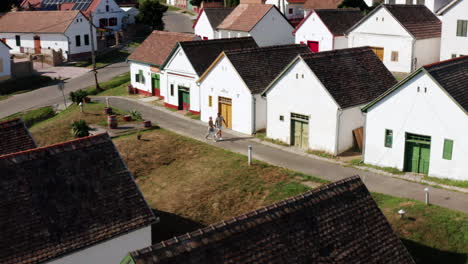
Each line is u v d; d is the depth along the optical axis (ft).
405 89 94.53
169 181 100.99
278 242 46.32
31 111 163.43
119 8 280.51
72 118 141.18
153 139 121.80
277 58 133.59
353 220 51.19
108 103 156.76
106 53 243.40
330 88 106.32
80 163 65.72
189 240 43.06
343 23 191.72
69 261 58.85
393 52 164.35
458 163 90.74
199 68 139.23
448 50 155.22
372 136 100.63
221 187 95.50
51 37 234.38
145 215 64.39
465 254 70.13
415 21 165.17
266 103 121.60
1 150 75.66
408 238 73.87
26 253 56.49
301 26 195.83
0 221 57.98
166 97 151.94
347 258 48.21
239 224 45.80
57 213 60.64
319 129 109.19
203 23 227.40
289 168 101.24
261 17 202.49
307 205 49.83
